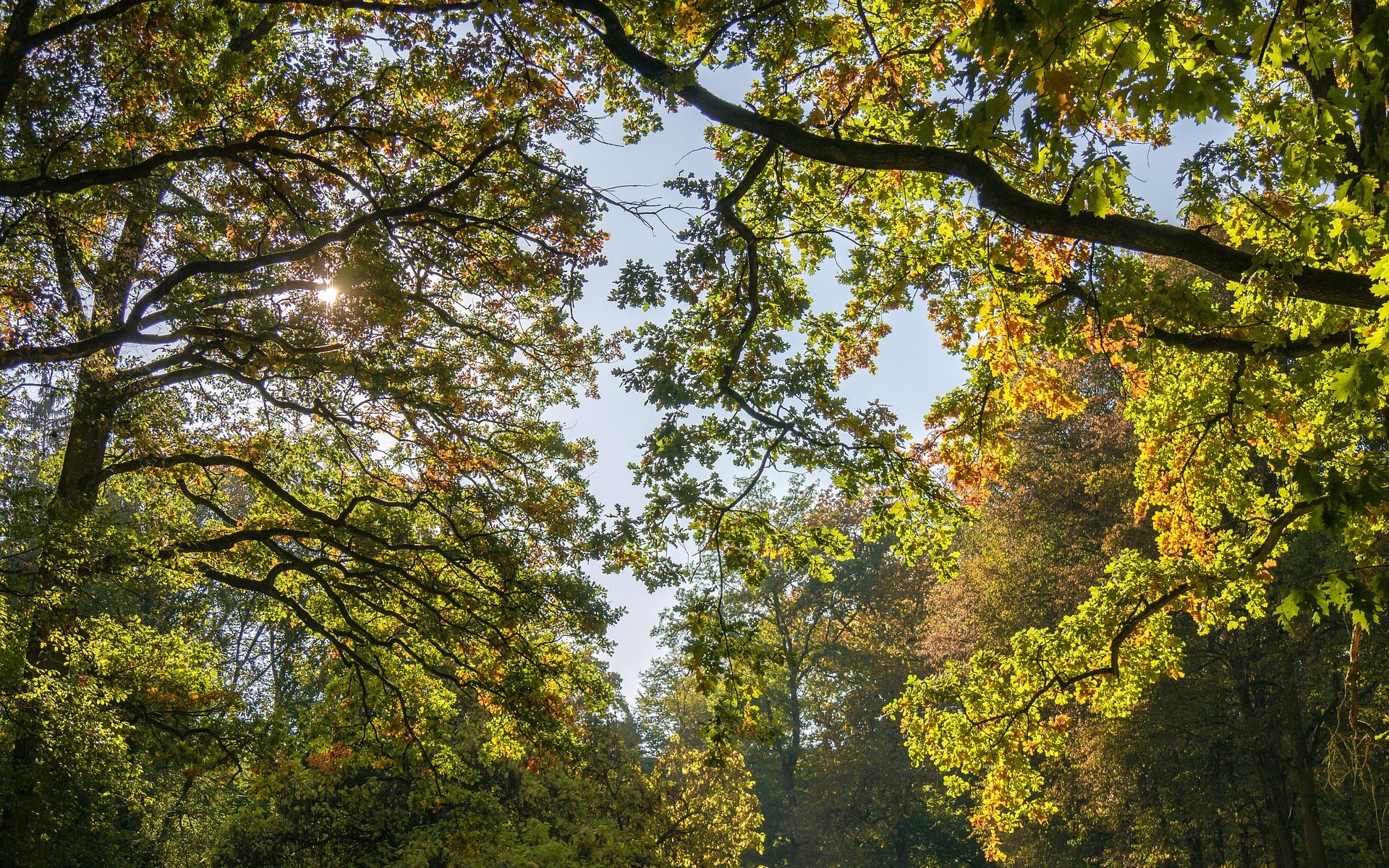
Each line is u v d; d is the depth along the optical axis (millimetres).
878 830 37969
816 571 11664
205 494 16484
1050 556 25844
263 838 19516
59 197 11094
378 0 10023
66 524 10906
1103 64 5703
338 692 17641
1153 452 12984
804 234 11797
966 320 12203
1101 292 9031
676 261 9414
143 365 13555
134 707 13258
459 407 14773
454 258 12047
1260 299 7957
